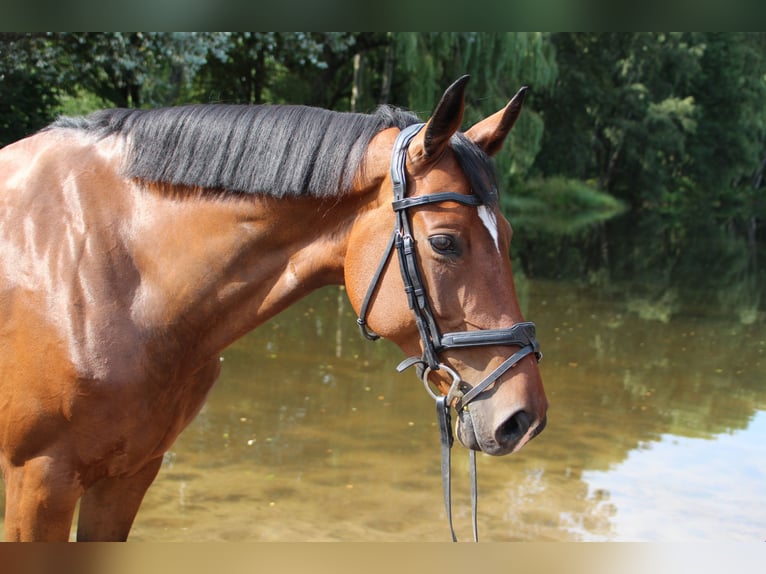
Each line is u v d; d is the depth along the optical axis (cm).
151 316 206
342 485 416
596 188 3722
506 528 370
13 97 826
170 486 404
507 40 1717
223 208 206
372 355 705
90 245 204
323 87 2105
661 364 711
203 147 206
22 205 212
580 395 598
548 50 2034
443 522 374
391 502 396
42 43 824
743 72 3681
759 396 618
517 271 1345
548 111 3366
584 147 3447
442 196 185
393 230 190
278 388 586
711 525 382
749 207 4031
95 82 1013
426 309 186
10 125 814
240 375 616
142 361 204
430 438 495
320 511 382
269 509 382
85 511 230
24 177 215
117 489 227
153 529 352
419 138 191
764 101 3769
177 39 957
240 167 204
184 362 213
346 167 199
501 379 182
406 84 1925
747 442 509
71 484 205
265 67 1847
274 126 205
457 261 183
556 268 1413
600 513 392
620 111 3534
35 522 205
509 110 198
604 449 484
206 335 214
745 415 567
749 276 1421
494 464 455
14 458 207
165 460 438
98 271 203
